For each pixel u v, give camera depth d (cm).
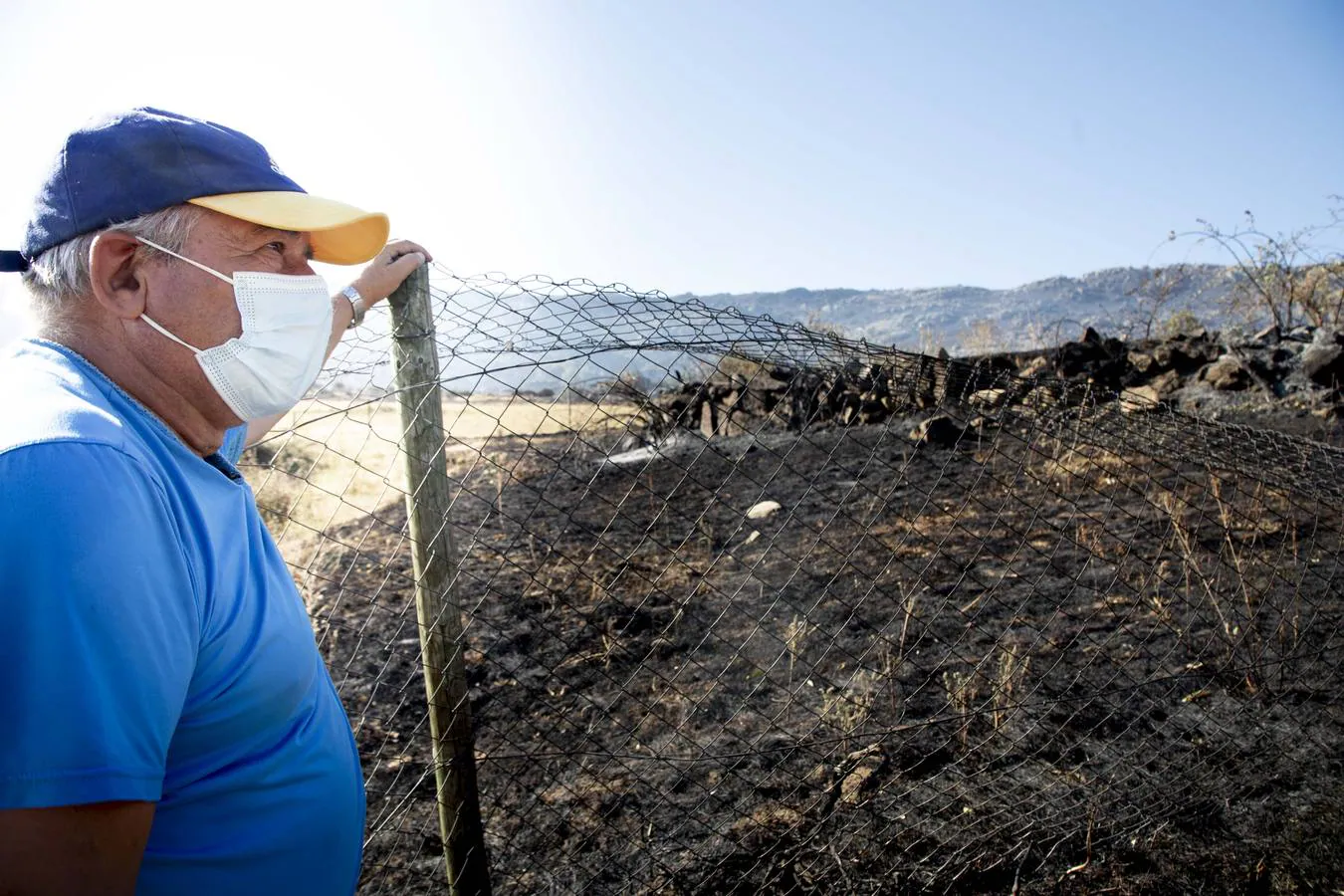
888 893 228
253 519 123
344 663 371
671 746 299
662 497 617
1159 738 286
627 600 431
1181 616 352
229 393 115
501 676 355
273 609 113
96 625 81
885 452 646
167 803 102
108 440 90
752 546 500
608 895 230
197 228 108
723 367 816
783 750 258
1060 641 347
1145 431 272
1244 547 347
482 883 199
